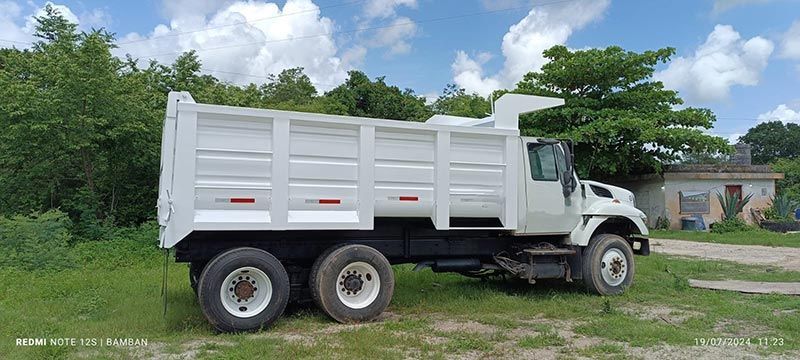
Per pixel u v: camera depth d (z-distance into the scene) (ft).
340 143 23.08
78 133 49.65
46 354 17.61
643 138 70.69
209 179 21.04
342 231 24.48
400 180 24.12
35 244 37.27
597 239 29.58
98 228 49.37
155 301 25.62
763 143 228.22
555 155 28.68
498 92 79.92
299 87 156.25
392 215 24.17
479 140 25.98
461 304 26.35
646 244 31.50
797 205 85.10
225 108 21.20
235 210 21.39
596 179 83.66
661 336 20.54
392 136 24.08
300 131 22.44
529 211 27.48
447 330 21.67
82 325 21.70
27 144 49.26
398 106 121.29
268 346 18.74
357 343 19.17
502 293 29.17
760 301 27.40
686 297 28.48
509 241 28.73
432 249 26.71
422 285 31.27
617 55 75.66
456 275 34.94
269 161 21.90
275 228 21.80
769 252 51.60
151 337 20.26
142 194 56.18
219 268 20.99
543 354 18.38
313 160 22.59
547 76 79.10
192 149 20.77
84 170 53.83
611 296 28.84
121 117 51.42
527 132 75.05
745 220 82.17
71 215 53.21
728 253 50.67
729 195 83.71
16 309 24.16
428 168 24.75
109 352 18.22
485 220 26.96
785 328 21.93
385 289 23.48
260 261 21.59
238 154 21.45
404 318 23.70
